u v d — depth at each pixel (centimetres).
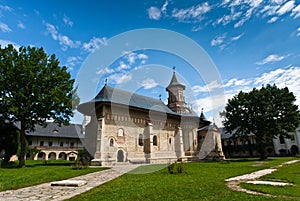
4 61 2323
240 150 5450
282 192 750
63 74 2630
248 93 3616
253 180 1086
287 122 3434
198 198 676
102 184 1025
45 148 4638
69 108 2677
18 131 2812
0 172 1647
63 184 1009
